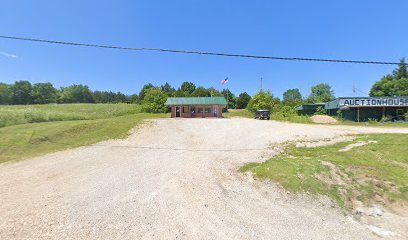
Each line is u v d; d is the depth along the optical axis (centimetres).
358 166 973
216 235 529
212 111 3791
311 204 711
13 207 624
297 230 572
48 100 10894
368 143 1436
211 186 826
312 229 581
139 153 1297
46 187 779
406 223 631
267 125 2369
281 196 758
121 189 769
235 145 1489
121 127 2019
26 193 725
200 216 613
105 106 6147
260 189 812
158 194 736
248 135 1802
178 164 1078
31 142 1451
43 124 1962
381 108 3444
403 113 3344
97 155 1247
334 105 3653
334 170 930
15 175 906
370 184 820
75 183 820
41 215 583
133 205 654
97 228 533
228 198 735
